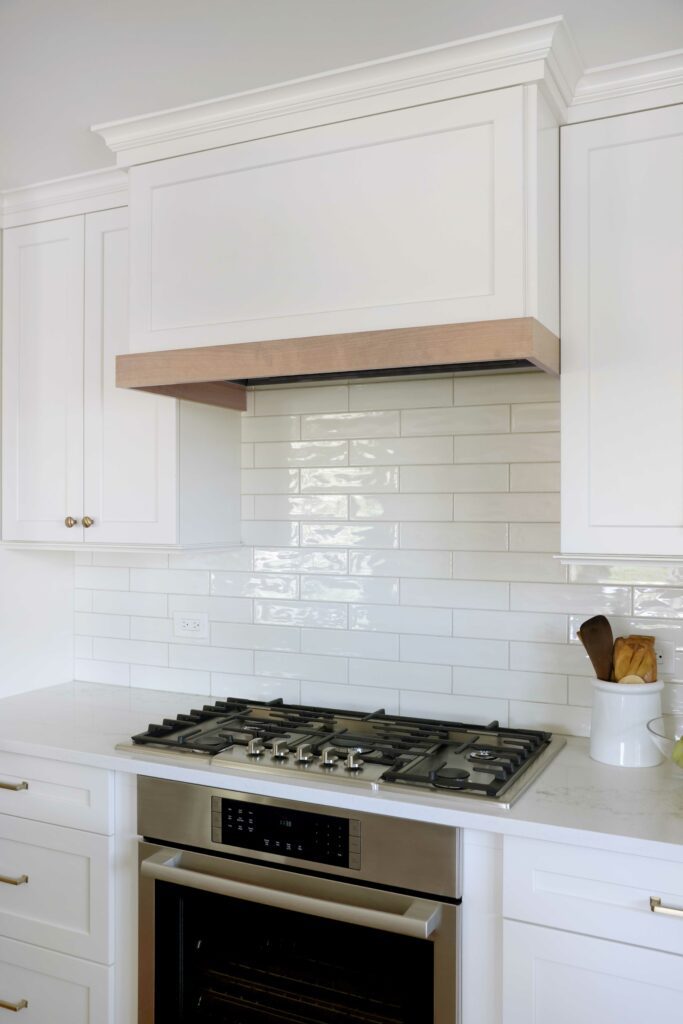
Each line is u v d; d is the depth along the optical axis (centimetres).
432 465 230
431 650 231
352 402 241
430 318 180
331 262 190
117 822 204
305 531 248
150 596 273
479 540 225
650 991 151
